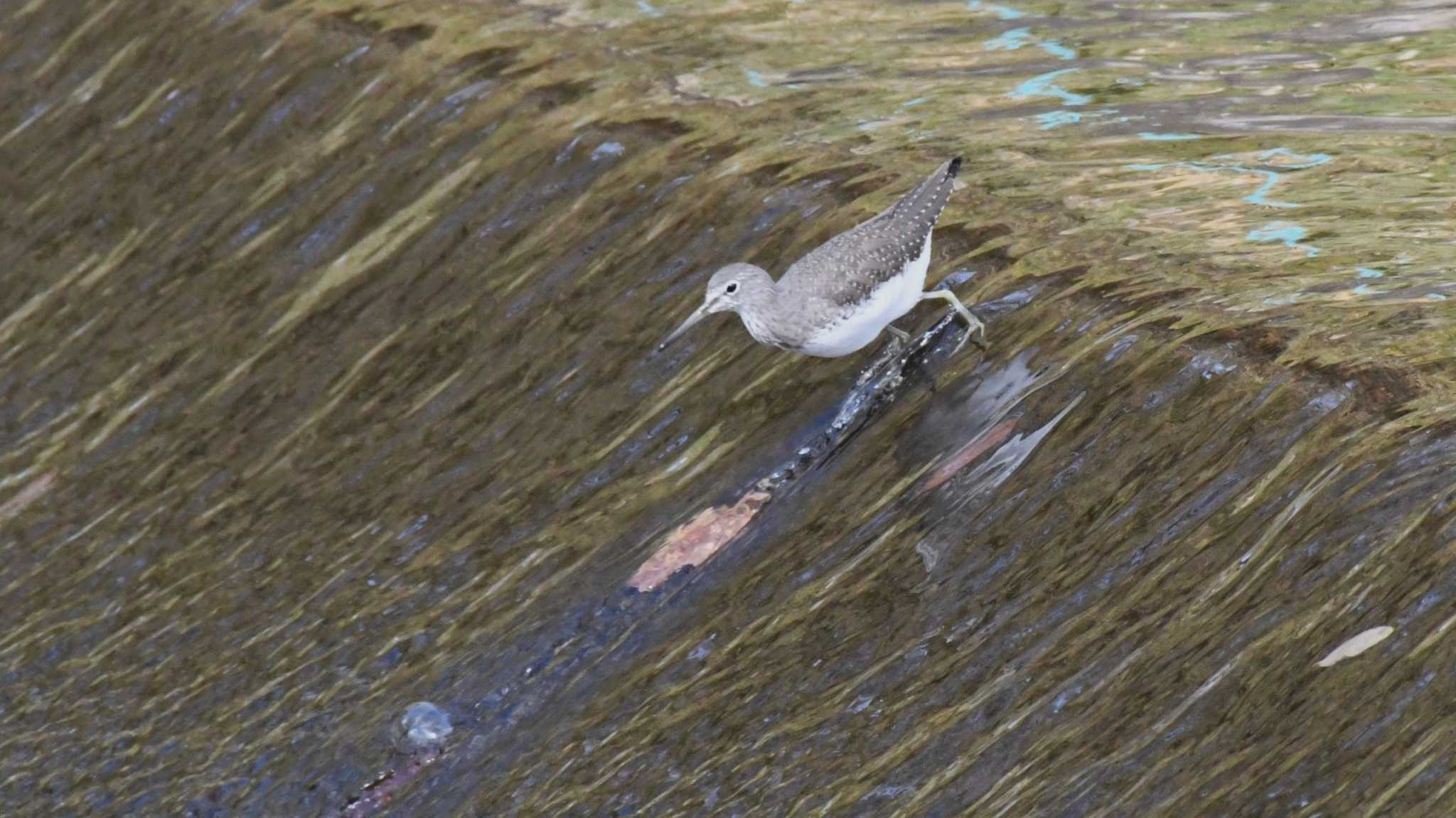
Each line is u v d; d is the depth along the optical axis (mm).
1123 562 9789
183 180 15672
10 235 15820
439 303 13594
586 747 10047
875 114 14344
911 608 10086
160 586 12031
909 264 11234
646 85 15203
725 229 13164
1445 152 12844
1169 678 9086
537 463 12070
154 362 13984
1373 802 8164
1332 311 10820
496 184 14383
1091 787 8727
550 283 13336
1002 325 11555
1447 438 9555
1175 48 15406
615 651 10586
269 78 16266
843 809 9141
